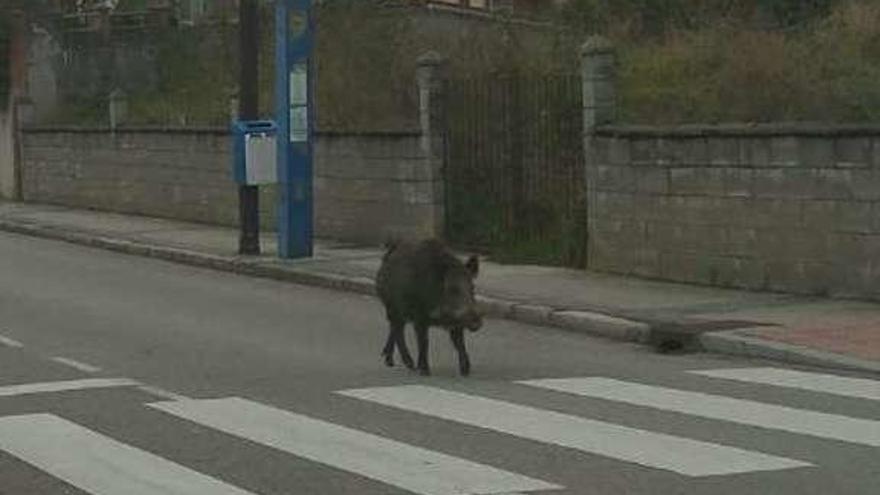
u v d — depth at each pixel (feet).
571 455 30.83
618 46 94.58
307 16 75.15
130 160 111.14
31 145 126.52
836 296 55.83
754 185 58.85
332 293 66.49
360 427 34.30
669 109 76.69
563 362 45.57
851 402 37.40
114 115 114.11
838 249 55.57
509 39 91.25
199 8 157.48
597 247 67.67
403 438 32.86
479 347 49.29
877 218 53.88
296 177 75.61
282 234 75.77
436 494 27.43
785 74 75.92
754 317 51.37
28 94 129.70
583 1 111.86
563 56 86.53
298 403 37.73
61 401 38.14
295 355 46.96
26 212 115.55
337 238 86.58
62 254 87.45
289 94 75.05
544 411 36.22
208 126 101.60
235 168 78.07
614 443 32.09
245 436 33.30
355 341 50.47
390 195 81.41
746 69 76.59
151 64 138.10
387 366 44.39
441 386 40.40
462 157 76.89
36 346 49.03
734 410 36.24
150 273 75.82
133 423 35.04
